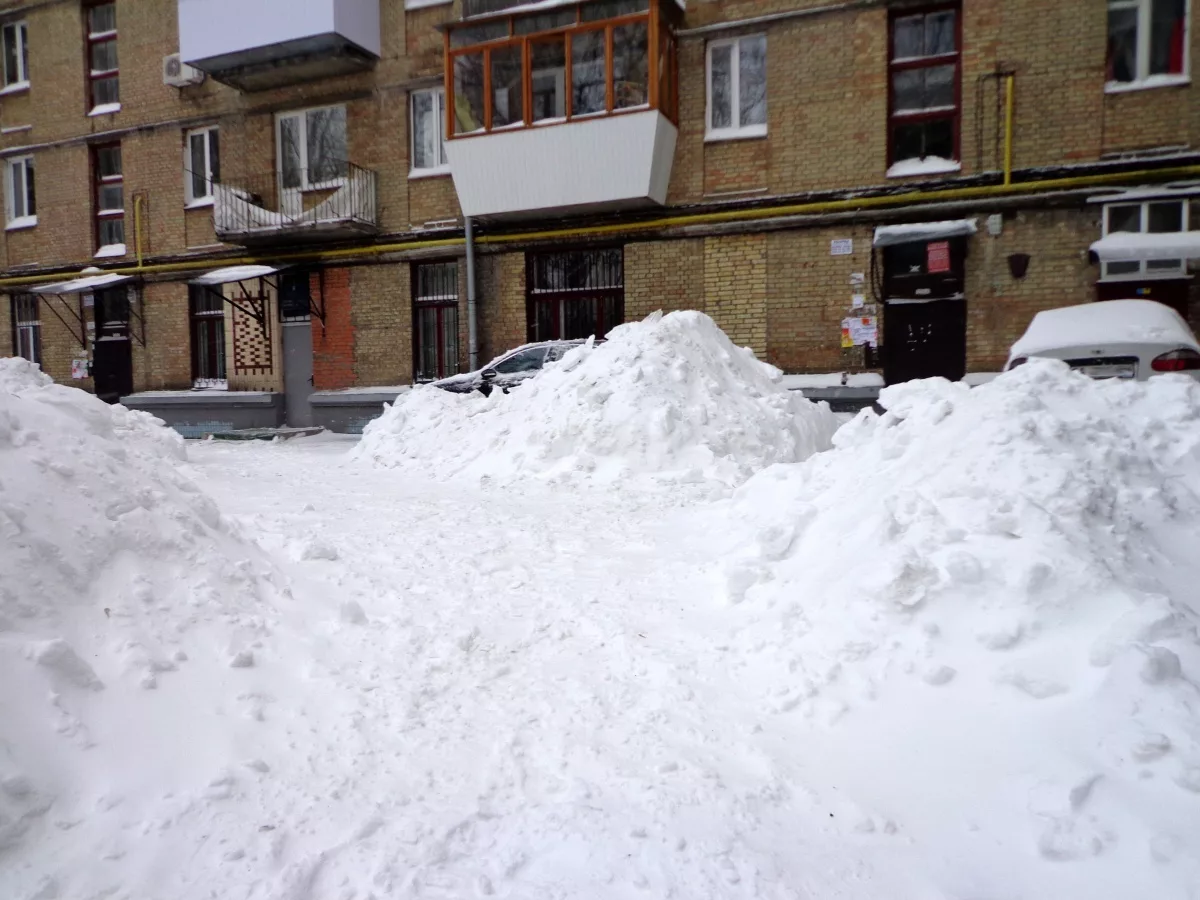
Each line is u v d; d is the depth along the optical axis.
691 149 13.85
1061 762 2.43
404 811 2.47
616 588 4.44
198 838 2.29
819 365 13.29
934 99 12.70
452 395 10.10
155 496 3.73
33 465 3.34
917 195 12.45
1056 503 3.40
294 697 3.07
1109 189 11.62
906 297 12.84
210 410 17.81
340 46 15.38
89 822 2.30
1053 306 12.04
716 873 2.20
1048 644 2.89
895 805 2.49
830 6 12.84
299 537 4.84
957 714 2.79
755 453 7.78
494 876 2.20
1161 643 2.68
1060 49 11.80
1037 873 2.15
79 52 18.66
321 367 16.89
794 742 2.86
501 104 14.16
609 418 7.83
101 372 19.14
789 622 3.60
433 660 3.44
